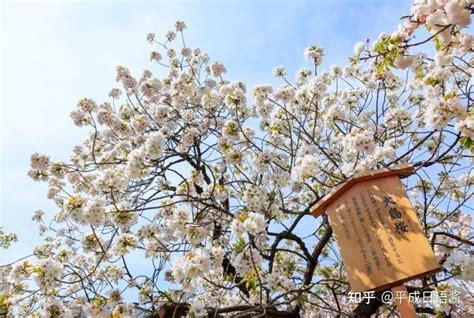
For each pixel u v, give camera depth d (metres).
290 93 5.39
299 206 6.39
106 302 4.44
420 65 4.22
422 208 6.14
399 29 3.33
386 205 3.58
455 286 3.76
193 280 4.25
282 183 4.90
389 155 4.12
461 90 3.86
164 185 6.10
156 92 7.18
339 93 6.39
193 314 4.34
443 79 4.06
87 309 4.25
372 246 3.48
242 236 3.75
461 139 3.42
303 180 4.32
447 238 5.63
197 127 7.19
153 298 5.16
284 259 6.29
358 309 4.54
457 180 6.03
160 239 5.23
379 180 3.72
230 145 5.28
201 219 5.02
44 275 4.09
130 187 5.90
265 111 5.96
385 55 3.49
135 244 4.68
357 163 4.21
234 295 6.03
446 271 4.07
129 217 4.50
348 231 3.64
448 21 3.02
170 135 6.86
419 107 5.97
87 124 6.15
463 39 3.26
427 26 3.16
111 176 4.61
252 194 4.60
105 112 6.50
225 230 5.52
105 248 4.85
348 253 3.57
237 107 5.26
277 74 6.14
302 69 6.35
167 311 4.65
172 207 5.27
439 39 3.22
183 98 7.35
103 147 7.28
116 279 5.59
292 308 5.00
